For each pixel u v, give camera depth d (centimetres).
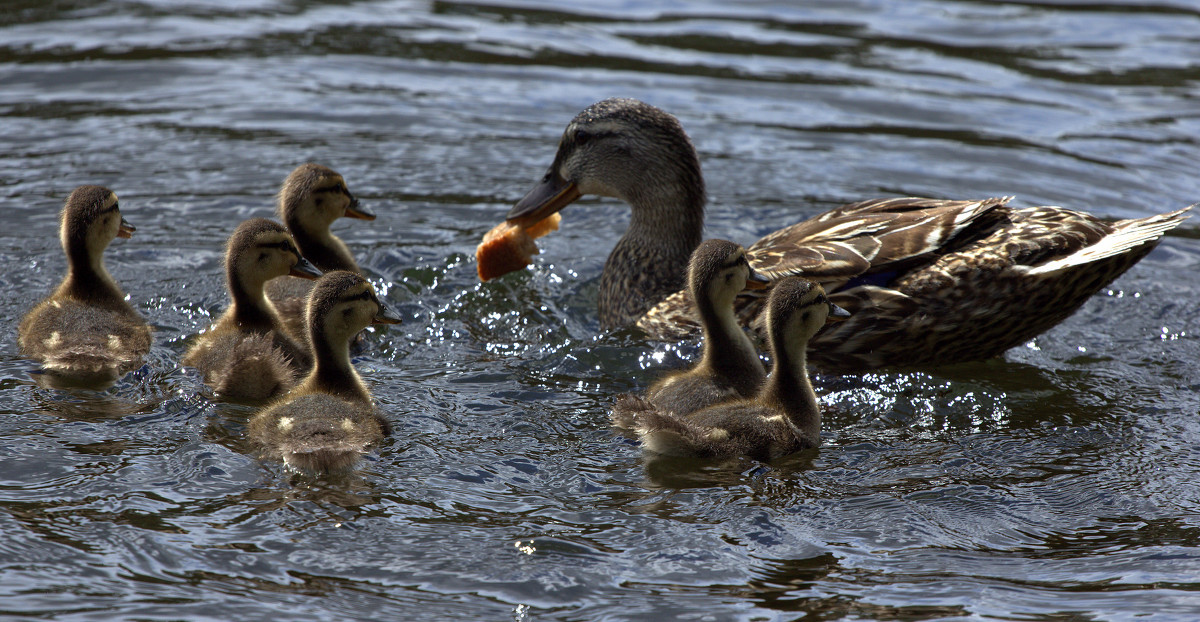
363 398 1098
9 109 1930
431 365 1220
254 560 819
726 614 767
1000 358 1274
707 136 1923
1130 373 1227
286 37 2339
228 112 1977
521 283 1481
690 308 1277
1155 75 2159
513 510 905
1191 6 2539
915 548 858
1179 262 1552
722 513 904
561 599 785
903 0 2606
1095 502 935
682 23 2462
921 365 1241
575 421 1084
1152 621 758
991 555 851
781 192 1745
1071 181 1761
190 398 1091
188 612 754
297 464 946
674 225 1402
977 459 1013
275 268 1220
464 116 1998
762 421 1017
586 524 884
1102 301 1423
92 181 1702
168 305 1353
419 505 907
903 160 1847
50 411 1046
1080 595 794
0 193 1638
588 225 1695
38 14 2392
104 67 2133
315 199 1421
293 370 1182
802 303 1064
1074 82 2139
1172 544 868
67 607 754
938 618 762
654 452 1009
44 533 837
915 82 2148
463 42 2336
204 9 2488
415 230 1616
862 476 977
